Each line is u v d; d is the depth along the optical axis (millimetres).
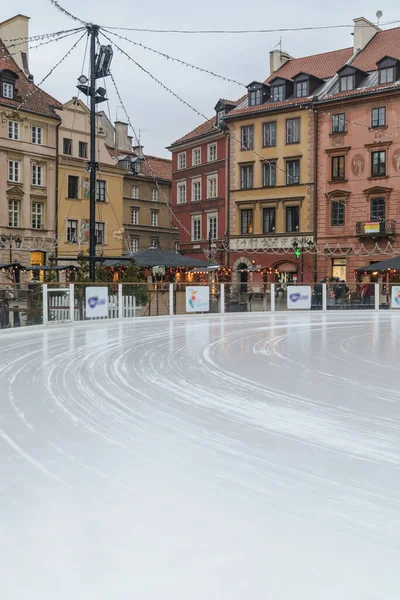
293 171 46531
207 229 52750
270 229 47938
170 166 66875
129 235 59469
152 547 3578
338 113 44000
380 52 45625
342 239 44000
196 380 9570
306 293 30828
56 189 46969
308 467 5141
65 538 3701
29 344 14953
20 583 3174
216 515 4070
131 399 8008
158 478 4832
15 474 4910
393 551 3549
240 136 49250
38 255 46156
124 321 23875
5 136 43375
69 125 48125
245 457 5422
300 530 3834
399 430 6422
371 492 4539
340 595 3059
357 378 9852
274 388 8891
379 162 42469
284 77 48844
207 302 27766
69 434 6191
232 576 3240
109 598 3027
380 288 32719
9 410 7297
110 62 21719
